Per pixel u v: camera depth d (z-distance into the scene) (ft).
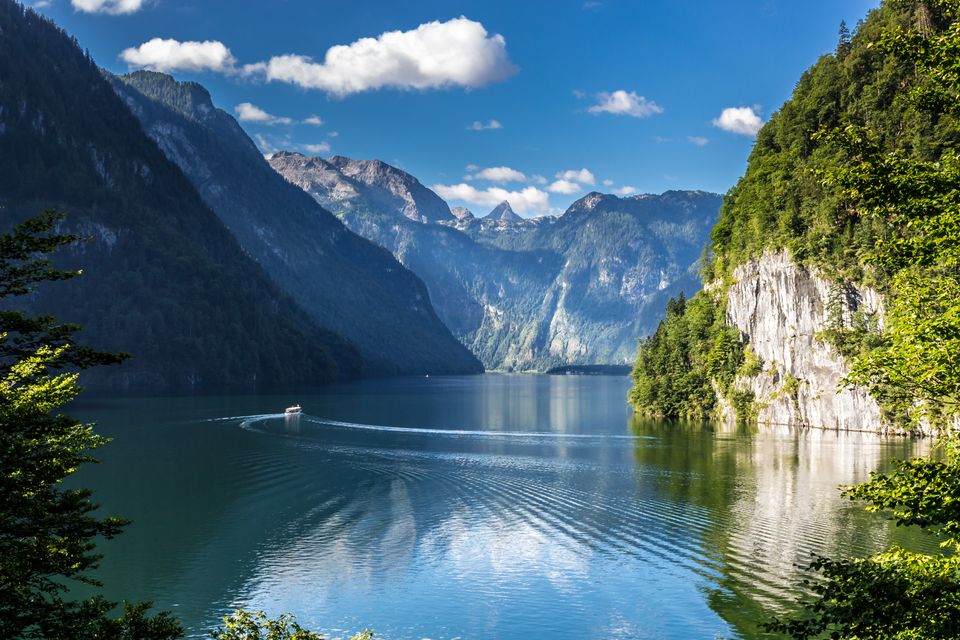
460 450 354.33
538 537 195.31
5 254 65.57
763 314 508.53
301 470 294.66
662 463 313.12
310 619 144.36
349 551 185.57
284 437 392.88
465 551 184.44
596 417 555.69
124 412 513.04
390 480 274.36
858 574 60.44
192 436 392.06
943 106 69.51
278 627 88.17
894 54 71.10
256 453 336.08
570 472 290.56
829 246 460.14
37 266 67.26
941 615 55.11
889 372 71.00
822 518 207.72
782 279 489.67
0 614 65.98
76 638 67.21
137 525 209.67
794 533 192.03
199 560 178.81
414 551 184.85
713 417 531.09
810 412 457.68
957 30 67.15
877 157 69.00
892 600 57.06
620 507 226.79
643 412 577.43
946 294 69.92
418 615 145.07
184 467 299.38
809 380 463.42
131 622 70.18
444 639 134.10
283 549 187.73
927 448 350.84
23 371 71.20
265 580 165.48
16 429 67.72
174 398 654.53
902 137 428.97
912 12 472.03
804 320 470.80
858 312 433.48
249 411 530.68
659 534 194.49
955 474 64.13
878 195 68.64
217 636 88.22
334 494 249.96
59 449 72.59
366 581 164.14
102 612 70.69
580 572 167.22
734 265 557.33
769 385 490.90
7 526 67.00
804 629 61.36
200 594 157.28
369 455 333.62
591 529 201.46
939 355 66.13
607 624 138.82
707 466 304.09
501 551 183.93
